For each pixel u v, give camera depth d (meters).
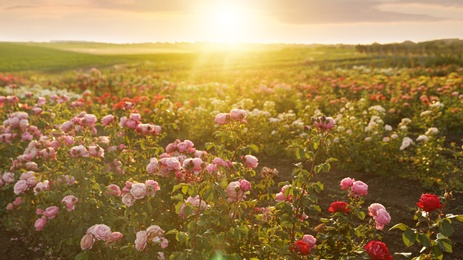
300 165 3.74
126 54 67.06
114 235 3.72
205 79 21.81
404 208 5.93
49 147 5.05
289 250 3.41
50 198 4.59
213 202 3.68
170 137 9.64
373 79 17.12
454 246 4.88
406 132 7.99
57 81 19.34
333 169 7.52
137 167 4.93
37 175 4.79
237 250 3.88
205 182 3.61
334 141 7.52
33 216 5.03
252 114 9.05
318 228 3.95
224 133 4.19
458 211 5.83
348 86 15.28
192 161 3.68
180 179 4.19
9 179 5.16
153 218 4.22
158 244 3.59
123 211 4.60
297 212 3.72
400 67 27.34
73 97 13.80
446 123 10.21
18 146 5.85
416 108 11.49
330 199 6.22
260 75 22.69
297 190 3.69
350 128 8.23
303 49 73.19
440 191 6.55
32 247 4.71
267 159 8.15
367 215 5.59
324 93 14.02
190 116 9.94
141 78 18.31
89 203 4.28
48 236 4.63
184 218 4.02
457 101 11.12
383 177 7.16
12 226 5.14
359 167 7.43
